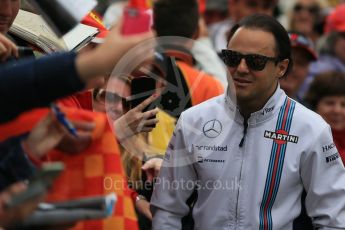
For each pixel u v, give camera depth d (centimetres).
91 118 454
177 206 583
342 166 579
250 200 566
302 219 582
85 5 435
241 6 1128
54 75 383
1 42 461
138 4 391
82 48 580
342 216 572
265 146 569
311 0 1380
